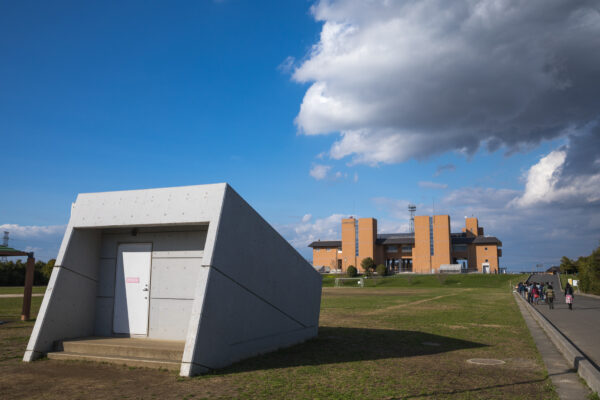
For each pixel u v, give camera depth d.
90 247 9.91
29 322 16.23
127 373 7.32
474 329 15.51
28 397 5.94
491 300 36.06
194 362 7.16
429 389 6.67
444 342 12.19
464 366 8.71
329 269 129.38
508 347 11.41
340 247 134.75
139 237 9.85
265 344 9.73
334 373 7.72
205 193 8.60
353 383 6.96
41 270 68.50
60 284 9.06
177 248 9.41
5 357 8.82
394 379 7.33
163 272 9.46
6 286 64.00
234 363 8.33
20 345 10.60
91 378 6.99
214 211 8.29
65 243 9.38
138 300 9.59
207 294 7.58
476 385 7.03
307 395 6.16
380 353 10.14
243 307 8.83
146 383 6.68
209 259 7.78
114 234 10.12
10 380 6.87
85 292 9.70
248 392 6.24
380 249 127.31
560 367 8.71
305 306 12.23
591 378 6.97
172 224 8.65
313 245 137.62
